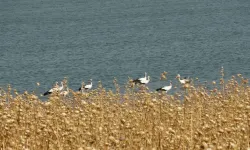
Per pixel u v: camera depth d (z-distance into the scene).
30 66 66.56
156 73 56.78
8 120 11.00
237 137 10.72
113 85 49.34
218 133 10.51
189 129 12.65
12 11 191.88
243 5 161.38
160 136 11.11
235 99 17.92
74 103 17.45
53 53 80.38
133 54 74.38
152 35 101.38
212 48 76.69
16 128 11.27
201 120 13.82
